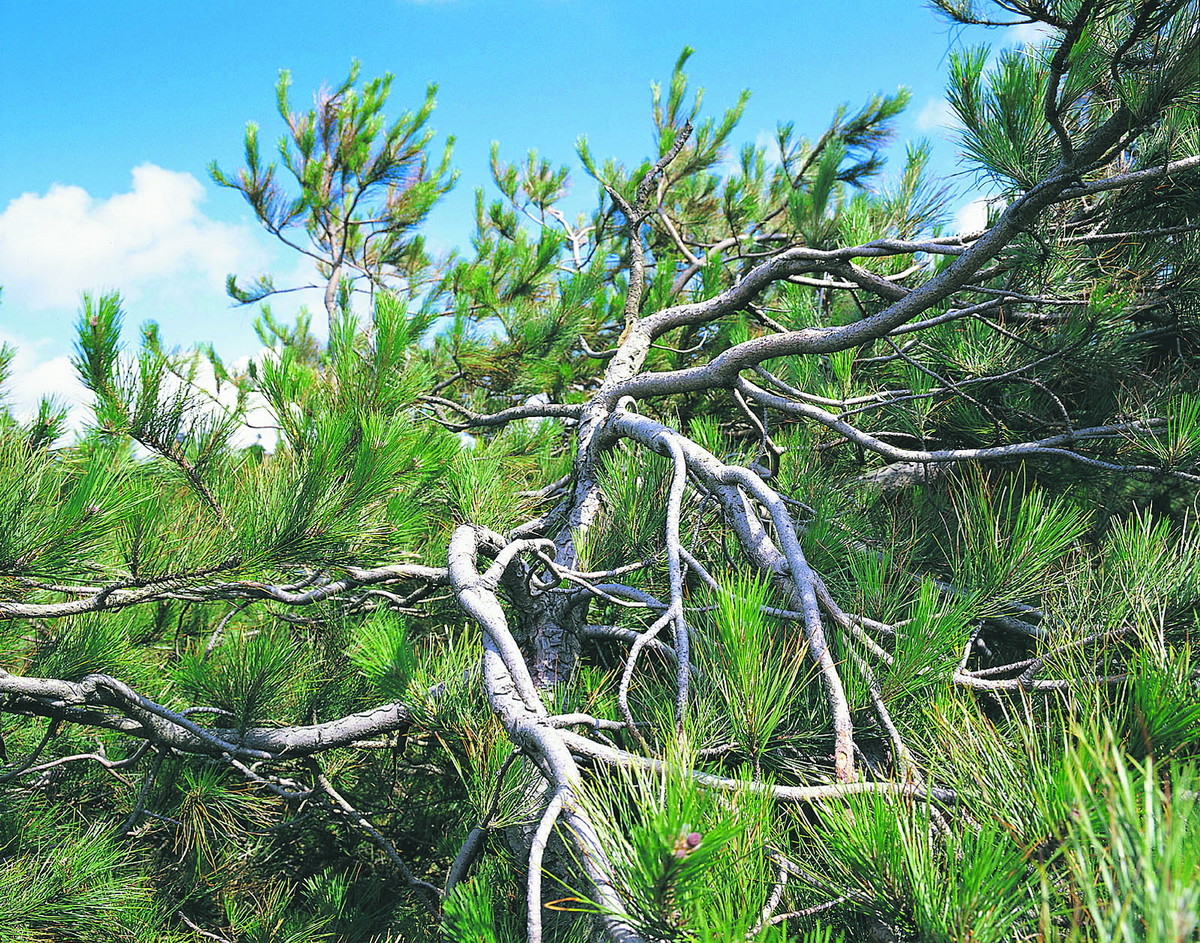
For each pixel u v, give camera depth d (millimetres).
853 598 1969
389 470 2426
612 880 1018
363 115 8336
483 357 5297
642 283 3777
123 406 2318
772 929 941
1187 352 3107
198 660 2973
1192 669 1196
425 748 3543
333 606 3436
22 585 2238
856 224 3375
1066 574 1860
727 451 4105
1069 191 1989
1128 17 1784
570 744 1457
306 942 3160
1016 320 2990
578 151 7574
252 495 2400
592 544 2721
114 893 2801
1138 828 696
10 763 3303
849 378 3232
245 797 3113
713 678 1561
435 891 3104
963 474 3076
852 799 1085
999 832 1006
